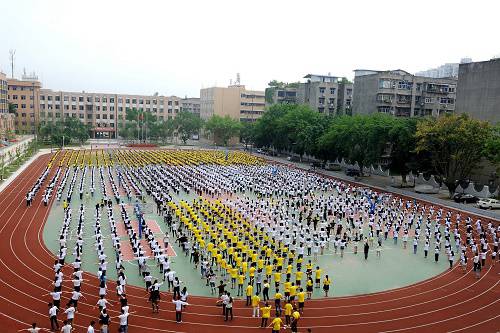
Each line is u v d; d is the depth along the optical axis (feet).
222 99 604.49
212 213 171.63
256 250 126.31
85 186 236.84
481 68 272.92
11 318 89.92
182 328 88.48
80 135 492.13
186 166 323.16
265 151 467.93
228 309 91.81
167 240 136.56
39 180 235.61
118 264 111.04
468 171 235.81
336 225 170.40
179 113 602.44
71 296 100.22
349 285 114.01
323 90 482.28
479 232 164.35
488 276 122.62
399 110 398.62
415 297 107.45
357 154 275.80
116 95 620.49
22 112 581.53
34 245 137.39
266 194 221.46
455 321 95.20
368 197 213.66
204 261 114.52
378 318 95.86
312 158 405.39
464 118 228.22
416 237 146.82
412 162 246.06
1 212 177.47
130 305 98.02
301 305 96.73
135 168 305.73
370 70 453.17
